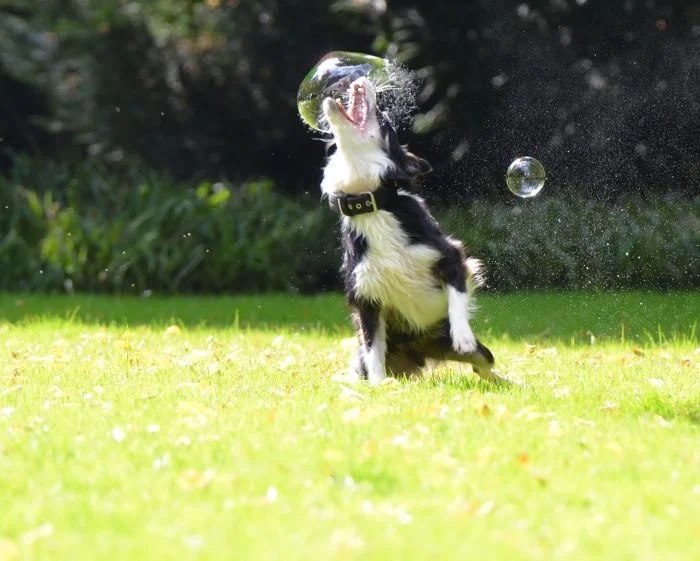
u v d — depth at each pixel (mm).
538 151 36156
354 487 9750
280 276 36875
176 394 14867
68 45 46719
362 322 16484
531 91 36562
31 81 49500
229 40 43312
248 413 13188
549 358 19344
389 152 16047
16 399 14711
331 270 37406
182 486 9797
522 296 31109
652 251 32219
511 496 9500
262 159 42344
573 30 36188
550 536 8398
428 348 17047
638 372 17203
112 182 38938
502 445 11383
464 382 16094
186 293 36281
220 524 8719
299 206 39062
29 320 26594
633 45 35344
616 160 34969
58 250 36062
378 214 15938
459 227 34250
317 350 20828
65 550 8180
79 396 14875
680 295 30172
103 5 44969
